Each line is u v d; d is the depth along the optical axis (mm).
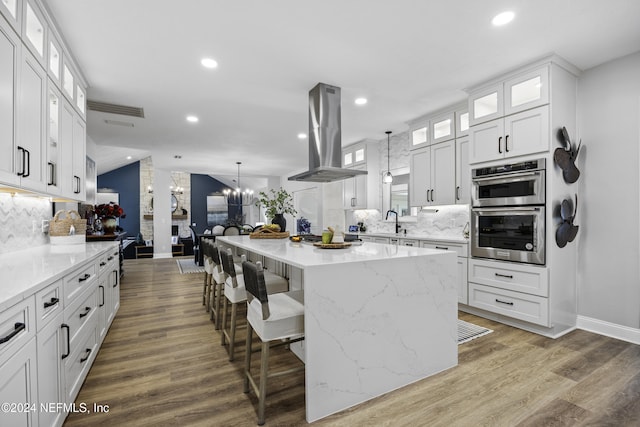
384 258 1990
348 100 3754
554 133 2779
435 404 1852
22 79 1802
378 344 1954
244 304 4035
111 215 4312
